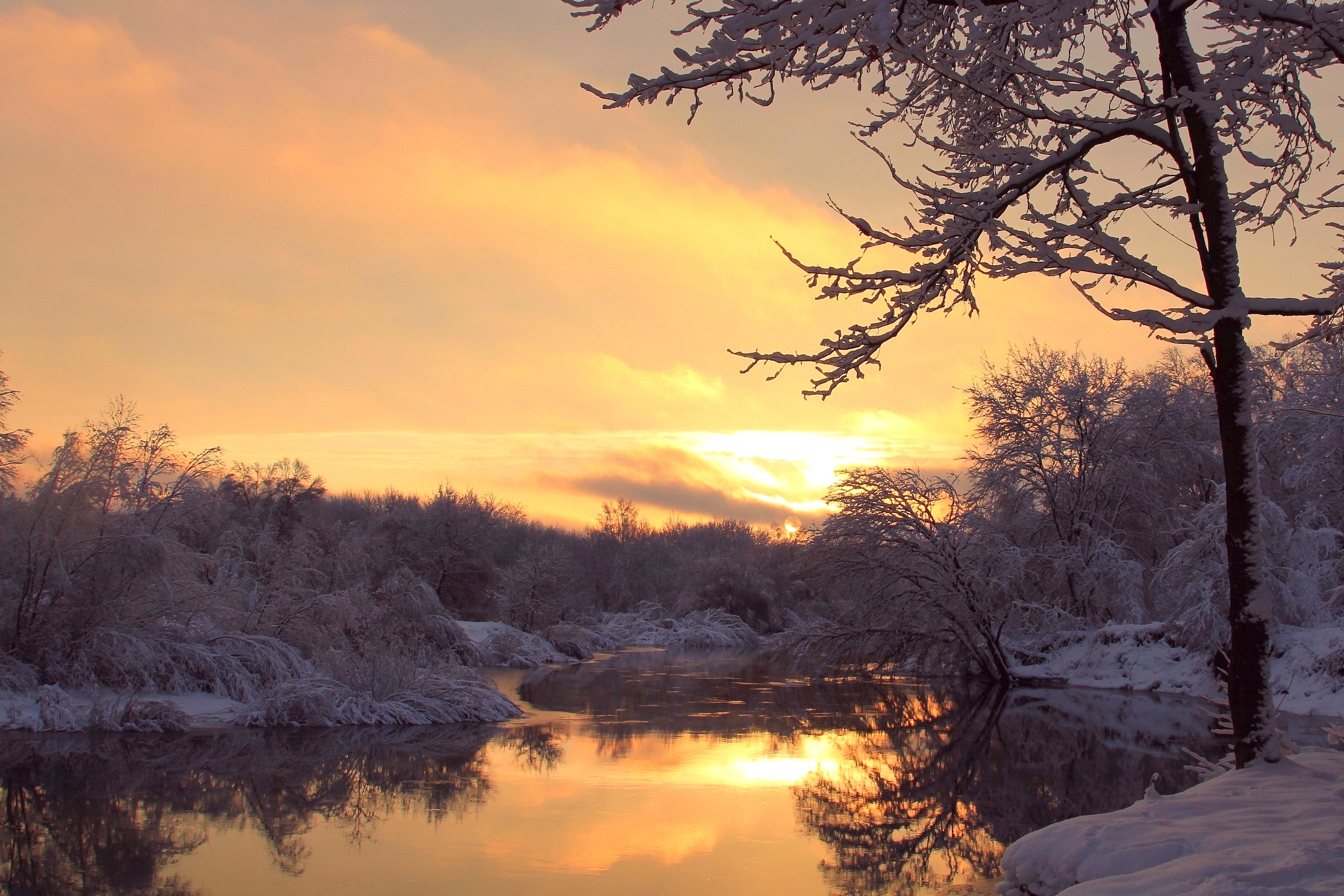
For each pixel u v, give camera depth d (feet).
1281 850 17.69
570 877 28.99
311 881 28.30
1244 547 24.90
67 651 62.44
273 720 60.75
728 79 23.39
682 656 151.64
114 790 40.93
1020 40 24.89
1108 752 52.06
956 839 33.71
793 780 44.29
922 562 100.22
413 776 44.62
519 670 114.21
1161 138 25.96
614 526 307.17
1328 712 67.62
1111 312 23.68
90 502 64.95
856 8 19.58
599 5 22.79
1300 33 27.22
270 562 86.43
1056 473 112.27
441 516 178.81
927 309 26.43
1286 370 93.66
